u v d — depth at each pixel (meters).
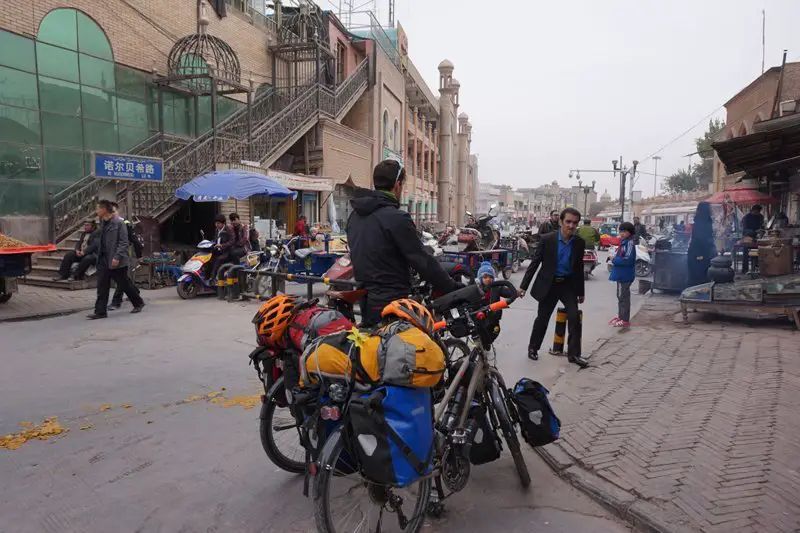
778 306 8.30
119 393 5.62
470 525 3.35
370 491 2.97
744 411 4.78
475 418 3.64
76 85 15.06
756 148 11.16
